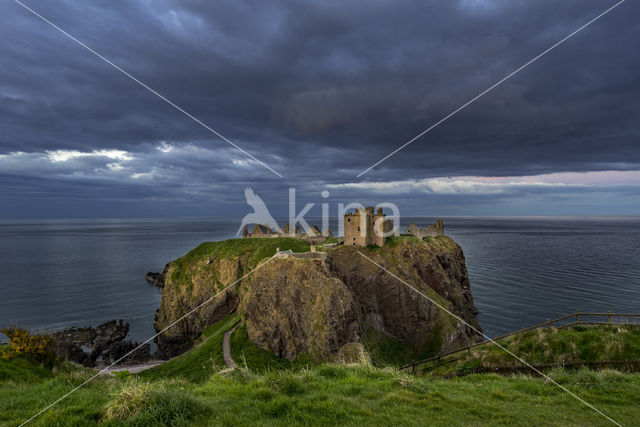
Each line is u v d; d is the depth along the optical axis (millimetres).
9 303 116812
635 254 192625
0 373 18359
